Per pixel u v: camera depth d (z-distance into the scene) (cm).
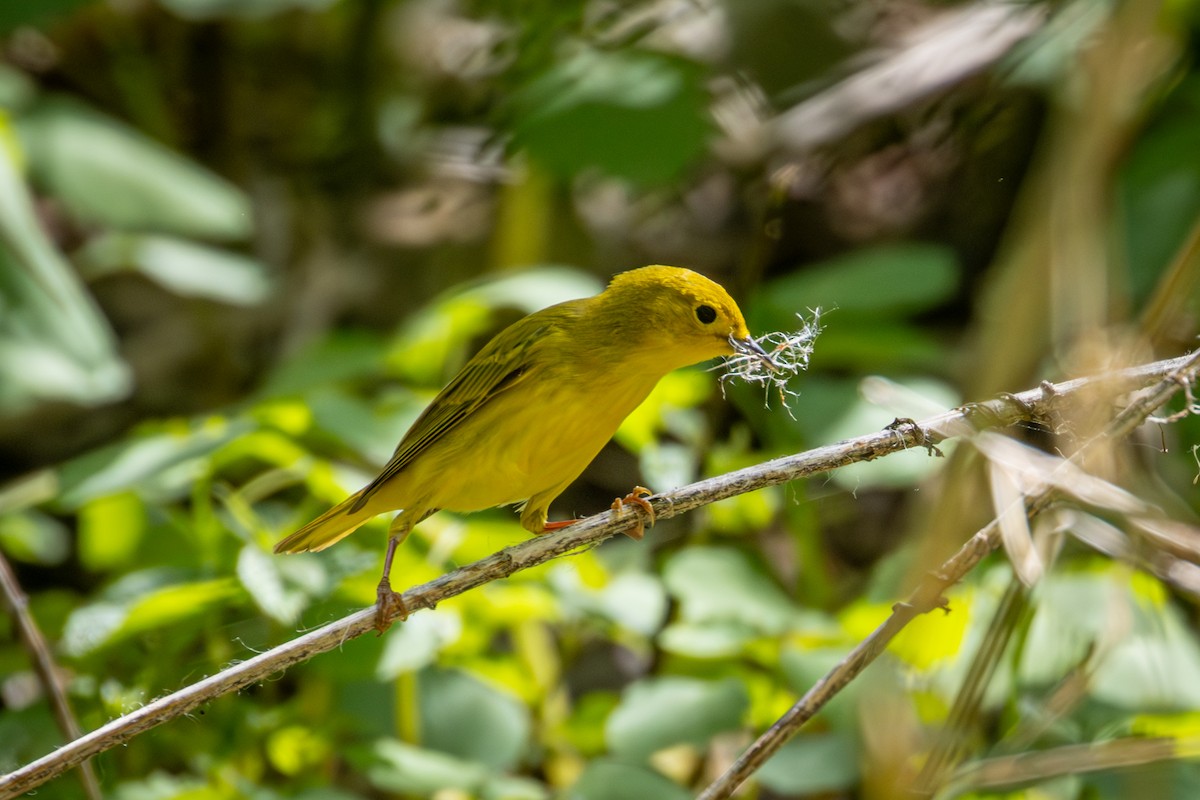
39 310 1191
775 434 1149
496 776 969
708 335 854
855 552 1474
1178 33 1033
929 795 629
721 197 1659
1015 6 1216
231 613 1009
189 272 1409
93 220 1259
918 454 1047
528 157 1128
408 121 1650
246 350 1747
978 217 1490
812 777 902
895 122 1298
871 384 688
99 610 936
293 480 1043
